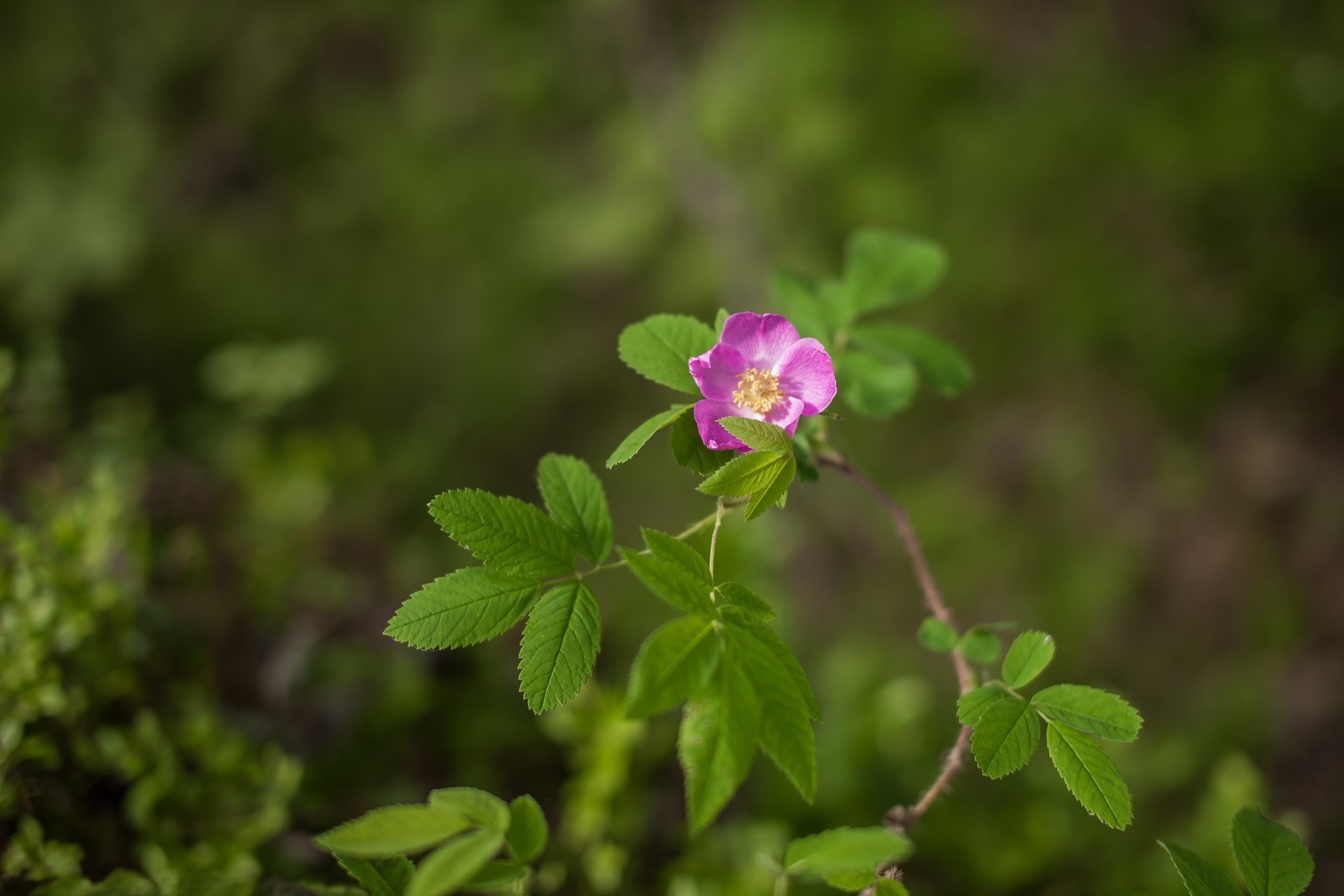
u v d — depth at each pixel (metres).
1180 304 5.31
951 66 5.93
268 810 1.71
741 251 5.94
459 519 1.20
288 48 7.00
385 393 6.43
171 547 2.53
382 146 6.98
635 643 4.14
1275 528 4.82
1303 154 5.25
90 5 6.87
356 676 2.44
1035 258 5.55
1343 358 5.05
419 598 1.17
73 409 4.82
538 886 1.95
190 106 6.84
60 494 2.30
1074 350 5.42
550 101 6.95
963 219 5.66
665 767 2.40
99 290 6.29
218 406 4.86
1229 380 5.18
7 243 6.29
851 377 1.72
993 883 2.31
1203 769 4.08
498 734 2.46
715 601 1.08
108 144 6.62
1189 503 4.99
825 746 2.55
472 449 6.20
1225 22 5.63
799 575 5.21
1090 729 1.17
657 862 2.21
